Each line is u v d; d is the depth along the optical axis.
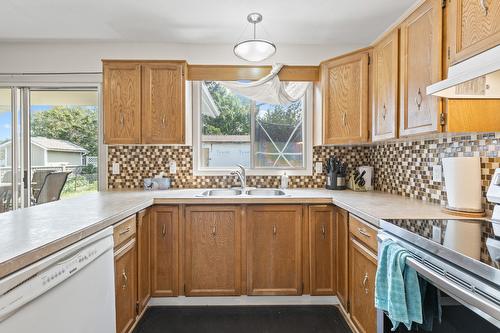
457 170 1.52
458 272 0.90
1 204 2.82
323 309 2.22
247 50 2.16
